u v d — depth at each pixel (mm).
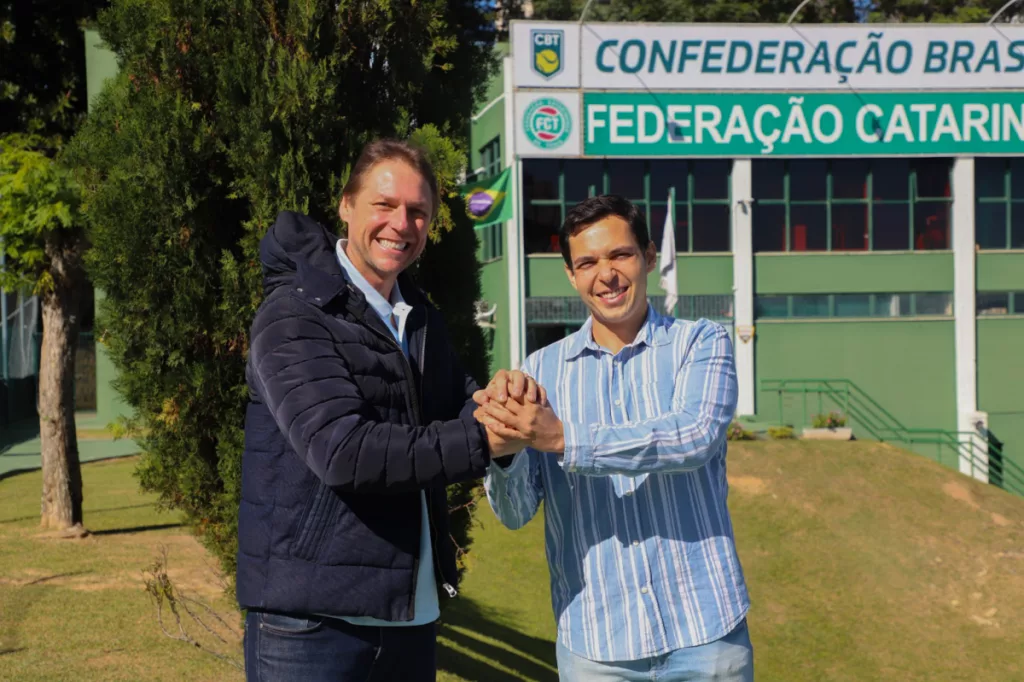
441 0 4141
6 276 10133
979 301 22078
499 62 4852
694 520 2631
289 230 2445
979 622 11773
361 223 2516
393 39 4086
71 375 10586
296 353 2271
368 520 2344
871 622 11648
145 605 7328
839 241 21891
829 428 19453
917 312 21859
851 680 10109
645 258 2807
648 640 2576
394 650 2459
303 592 2312
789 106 21141
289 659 2371
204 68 3824
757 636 11164
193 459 4035
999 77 21375
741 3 28031
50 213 8594
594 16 28047
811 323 21578
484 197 16344
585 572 2664
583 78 20609
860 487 16219
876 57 21078
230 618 7078
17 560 8914
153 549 9602
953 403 21844
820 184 21750
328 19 3881
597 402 2754
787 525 14555
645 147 20922
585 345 2824
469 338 4574
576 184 21203
